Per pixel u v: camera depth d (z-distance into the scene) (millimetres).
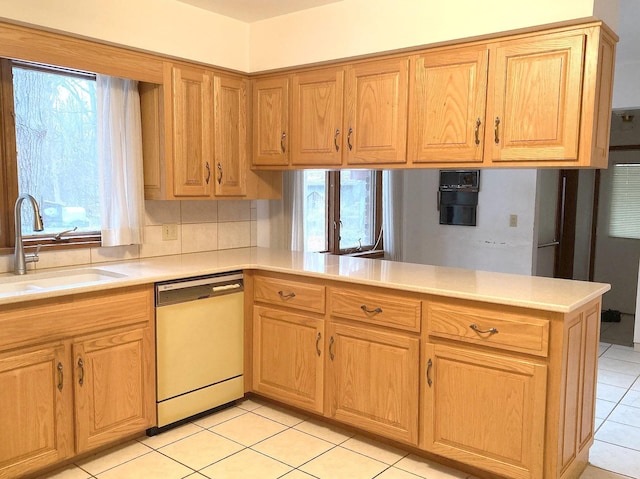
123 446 2738
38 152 2863
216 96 3363
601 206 6395
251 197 3650
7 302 2178
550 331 2156
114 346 2609
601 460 2703
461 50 2670
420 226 5727
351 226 5055
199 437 2857
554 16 2355
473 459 2406
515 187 5094
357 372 2781
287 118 3412
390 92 2934
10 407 2246
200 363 3014
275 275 3115
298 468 2551
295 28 3268
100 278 2867
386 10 2873
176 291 2850
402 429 2631
